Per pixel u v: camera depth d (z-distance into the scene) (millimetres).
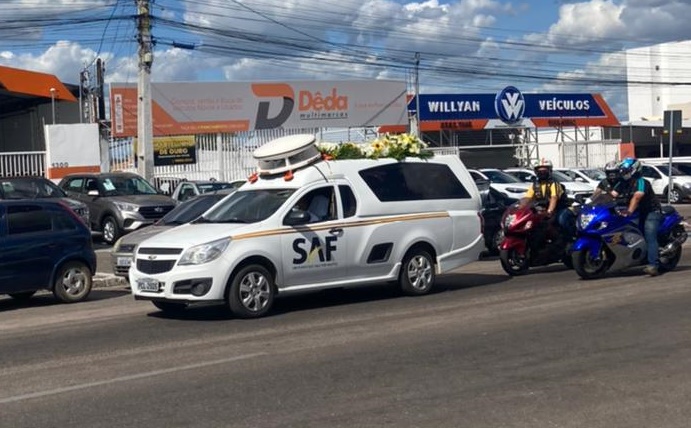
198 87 37188
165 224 15375
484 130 46750
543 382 7637
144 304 13500
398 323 10719
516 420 6539
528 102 45719
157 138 36406
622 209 14055
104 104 36812
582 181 31297
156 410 7047
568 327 10078
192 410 7020
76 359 9195
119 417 6883
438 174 13727
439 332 10008
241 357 8961
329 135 40469
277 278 11609
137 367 8664
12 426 6719
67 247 13906
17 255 13250
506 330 10000
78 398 7496
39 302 14250
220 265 11062
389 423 6512
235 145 35938
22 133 40188
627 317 10609
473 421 6531
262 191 12297
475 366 8281
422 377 7898
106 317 12211
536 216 14930
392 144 13430
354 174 12648
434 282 13883
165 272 11172
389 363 8484
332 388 7586
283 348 9367
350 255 12320
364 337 9844
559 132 48000
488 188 20234
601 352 8773
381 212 12719
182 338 10188
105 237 23719
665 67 68500
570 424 6430
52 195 22109
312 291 13070
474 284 14359
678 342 9156
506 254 15109
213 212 12367
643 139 54500
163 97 36562
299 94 39094
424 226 13195
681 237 14672
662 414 6648
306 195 12062
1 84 32250
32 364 9016
